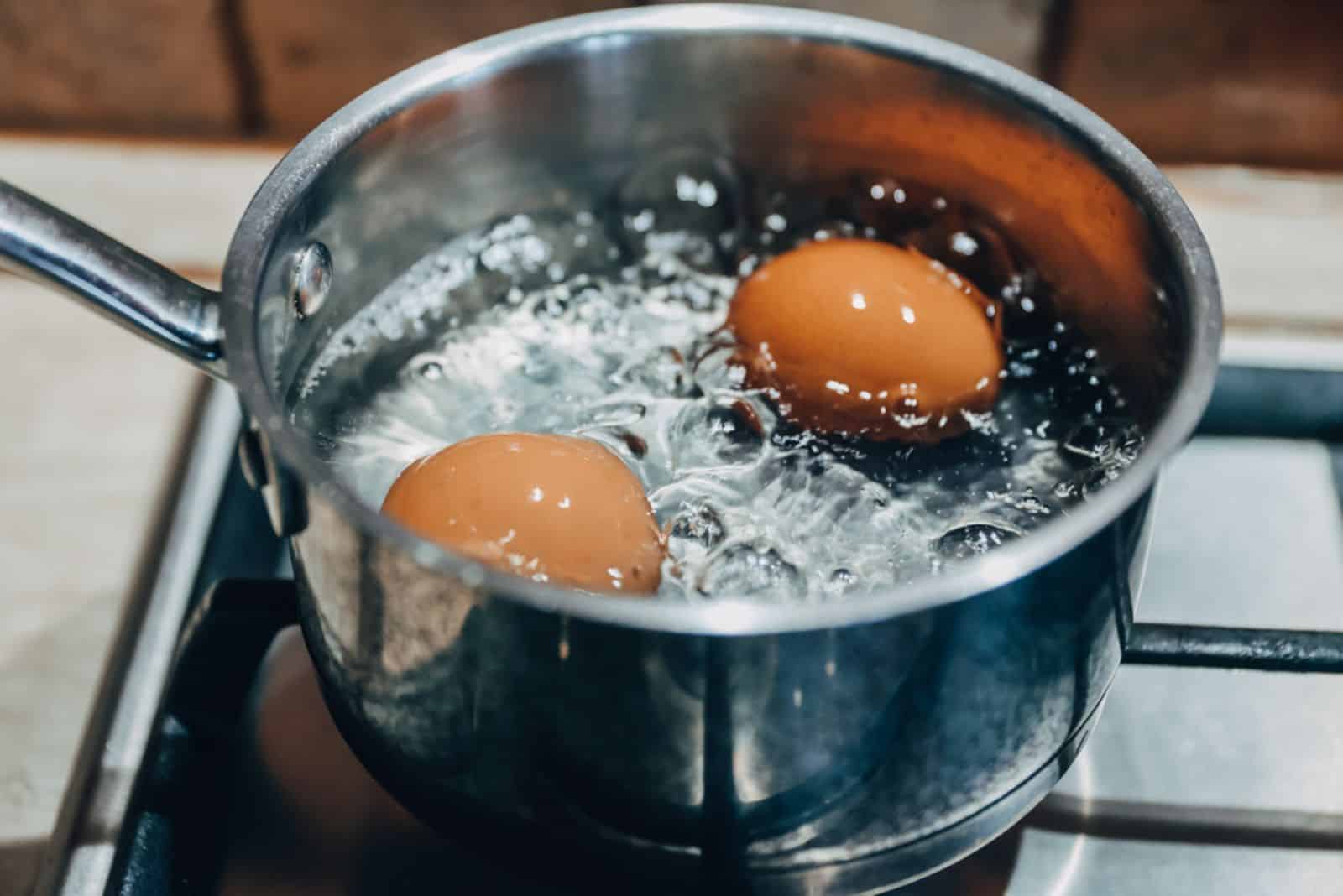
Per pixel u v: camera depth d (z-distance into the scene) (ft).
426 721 0.98
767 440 1.21
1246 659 1.09
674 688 0.91
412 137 1.16
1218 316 1.02
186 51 1.65
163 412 1.48
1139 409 1.18
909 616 0.89
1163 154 1.68
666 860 0.99
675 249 1.35
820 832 0.98
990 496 1.18
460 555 0.90
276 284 1.07
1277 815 1.14
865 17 1.61
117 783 1.14
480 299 1.30
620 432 1.22
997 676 0.94
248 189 1.65
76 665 1.30
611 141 1.26
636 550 1.08
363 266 1.20
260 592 1.16
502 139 1.22
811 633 0.88
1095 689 1.02
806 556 1.14
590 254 1.33
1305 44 1.59
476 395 1.24
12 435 1.46
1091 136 1.13
